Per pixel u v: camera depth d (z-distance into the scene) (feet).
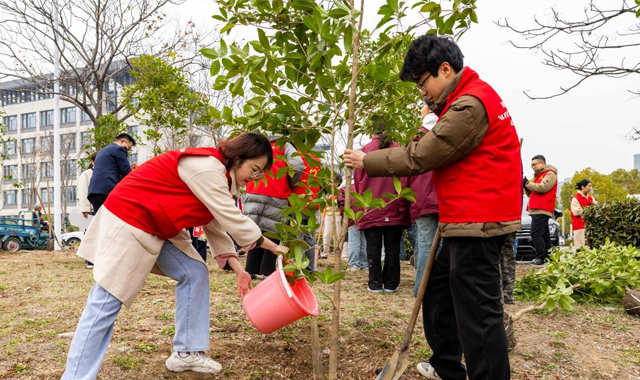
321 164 8.86
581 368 11.03
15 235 48.83
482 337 7.48
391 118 9.63
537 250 30.12
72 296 16.25
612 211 31.53
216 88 8.79
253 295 8.36
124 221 8.05
